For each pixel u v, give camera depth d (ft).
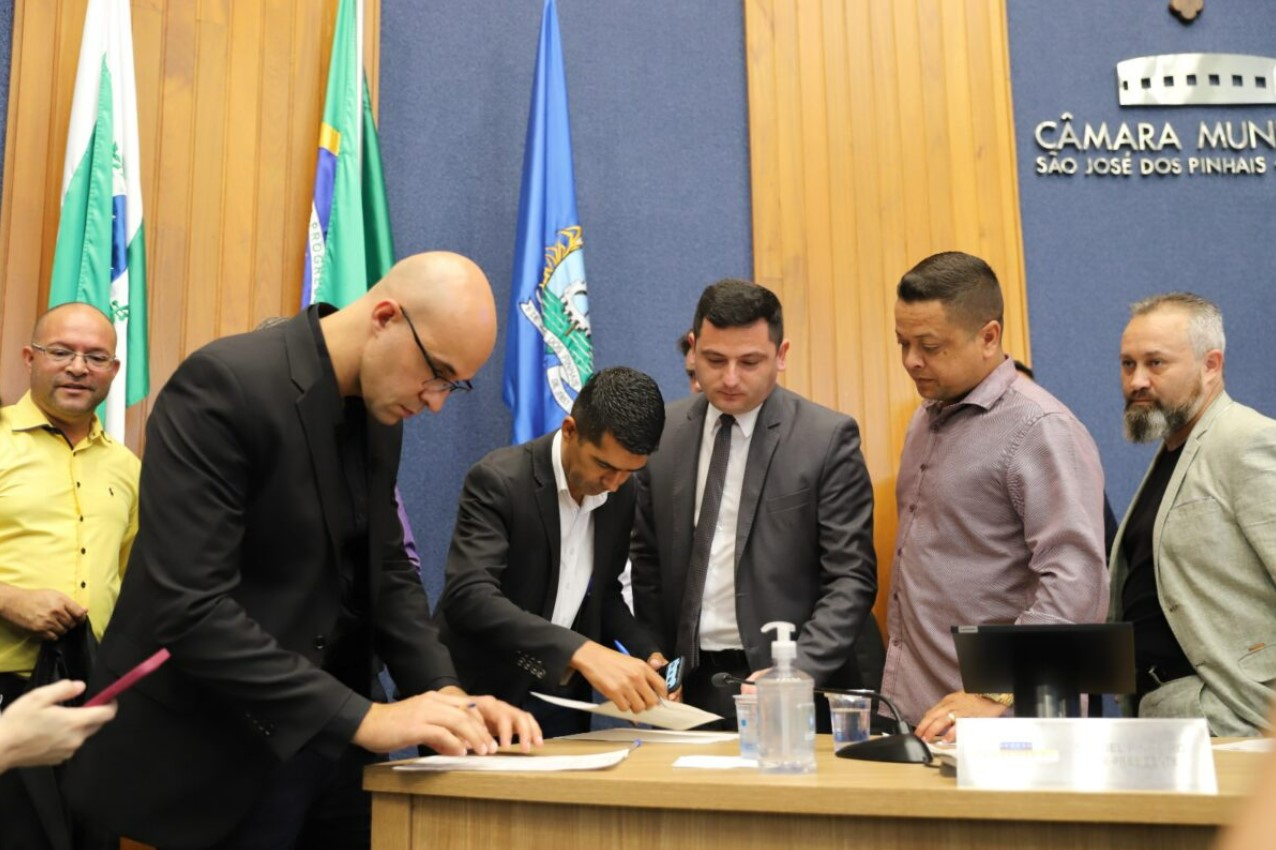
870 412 12.25
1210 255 12.84
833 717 6.13
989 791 4.28
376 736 5.23
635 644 8.15
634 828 4.74
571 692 8.13
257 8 12.20
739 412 8.51
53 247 11.29
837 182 12.64
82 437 10.07
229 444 5.51
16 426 9.75
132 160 11.15
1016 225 12.58
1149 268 12.78
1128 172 12.90
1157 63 13.05
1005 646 5.54
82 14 11.67
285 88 12.18
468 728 5.32
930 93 12.81
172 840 5.42
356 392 6.00
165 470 5.46
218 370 5.57
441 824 5.11
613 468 7.51
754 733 5.59
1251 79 13.09
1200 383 8.59
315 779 6.07
